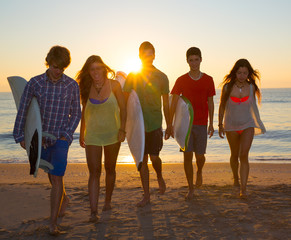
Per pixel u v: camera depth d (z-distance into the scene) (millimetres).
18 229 3615
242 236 3248
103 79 3865
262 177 7574
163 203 4457
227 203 4375
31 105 3324
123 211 4156
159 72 4379
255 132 5082
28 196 4977
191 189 4633
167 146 19188
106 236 3348
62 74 3418
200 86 4730
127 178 7133
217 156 15430
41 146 3182
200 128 4816
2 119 45781
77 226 3660
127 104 4273
